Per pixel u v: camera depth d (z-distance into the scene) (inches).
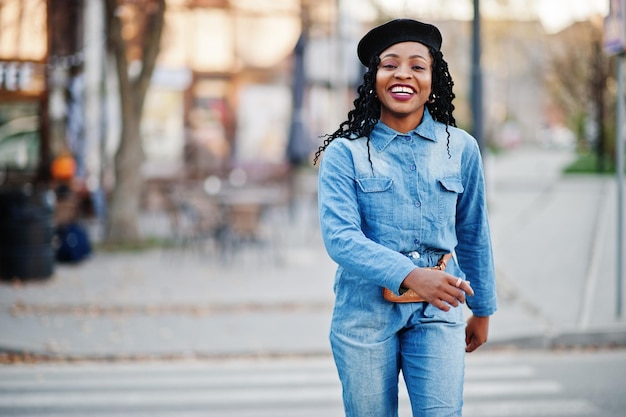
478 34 600.7
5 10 597.9
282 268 522.0
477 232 127.6
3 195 460.8
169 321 369.4
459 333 120.4
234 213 543.2
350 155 121.1
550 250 557.3
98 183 736.3
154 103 921.5
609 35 345.1
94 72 770.8
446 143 123.8
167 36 866.1
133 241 612.7
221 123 939.3
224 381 283.1
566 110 1672.0
